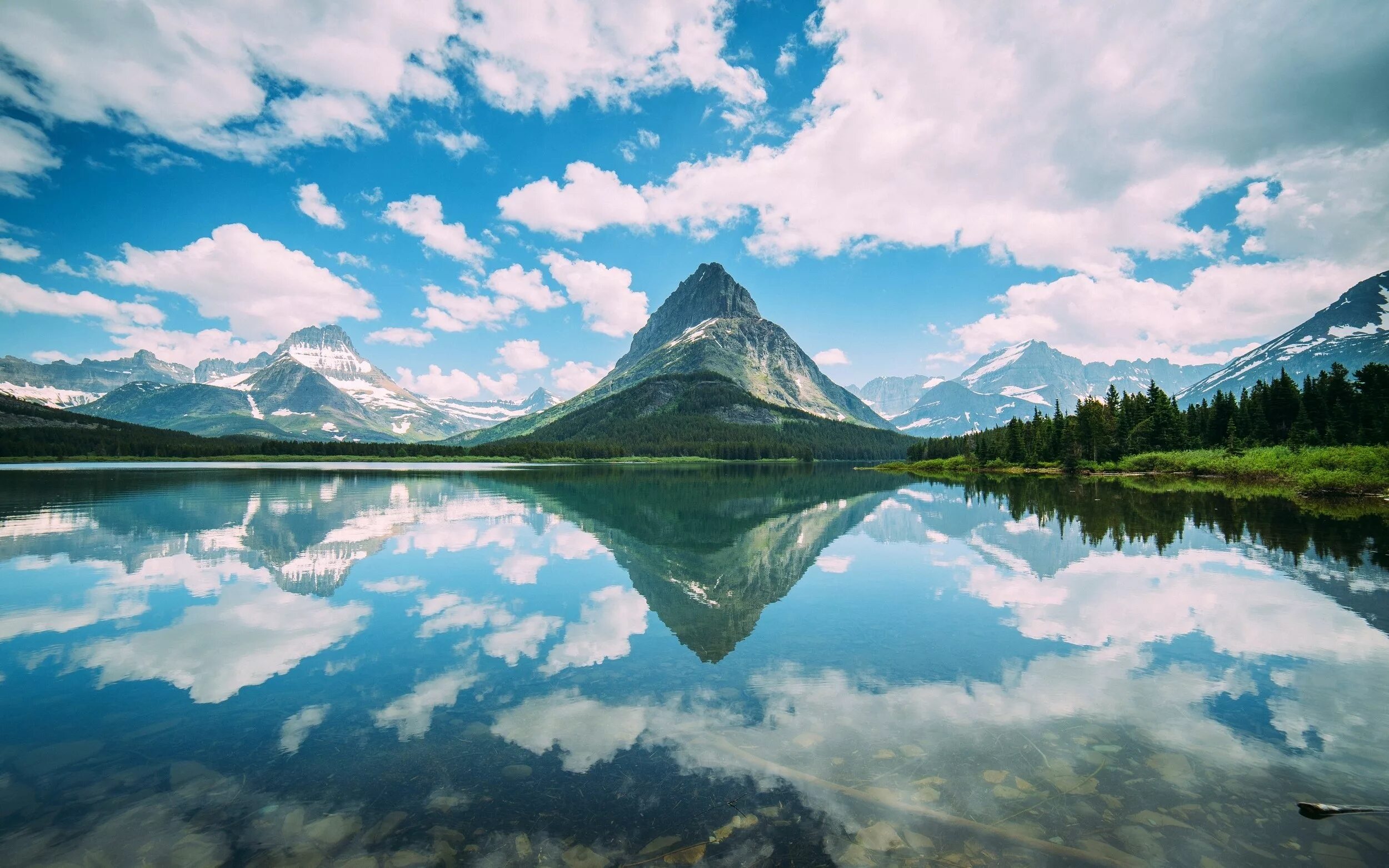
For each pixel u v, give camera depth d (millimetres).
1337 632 16344
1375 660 14148
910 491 77188
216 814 8141
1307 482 64562
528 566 26000
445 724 10961
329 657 14523
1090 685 12797
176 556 27375
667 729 10781
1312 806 8273
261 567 25188
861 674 13508
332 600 20062
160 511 43656
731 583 23141
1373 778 9086
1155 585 21906
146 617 17828
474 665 14078
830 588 22141
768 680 13109
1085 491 68500
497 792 8742
